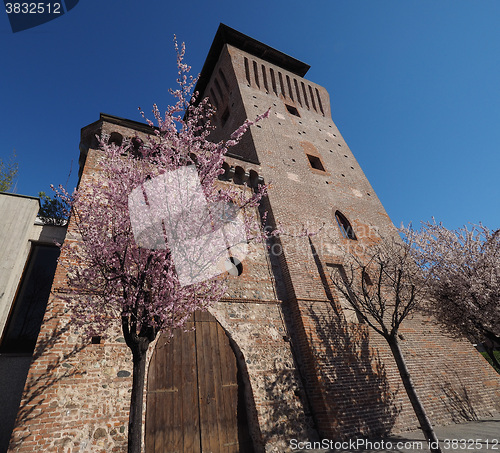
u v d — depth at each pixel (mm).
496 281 9867
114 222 6125
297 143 16969
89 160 9789
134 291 5516
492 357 10086
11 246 7664
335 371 9031
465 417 10133
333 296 10844
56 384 6102
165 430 6688
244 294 9555
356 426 8258
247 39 21500
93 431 5980
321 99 22344
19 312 7395
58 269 7258
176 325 5781
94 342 6895
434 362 11273
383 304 8805
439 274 10953
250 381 8039
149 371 7160
